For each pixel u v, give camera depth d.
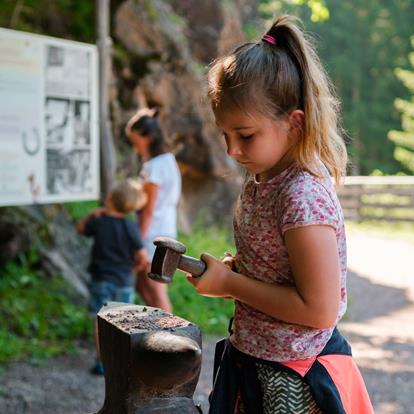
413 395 4.68
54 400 4.07
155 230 4.57
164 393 1.47
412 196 15.59
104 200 5.72
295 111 1.50
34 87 5.03
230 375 1.63
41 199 5.12
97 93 5.66
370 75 32.12
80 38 7.32
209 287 1.53
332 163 1.59
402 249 12.29
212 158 8.87
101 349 1.56
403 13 32.06
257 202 1.56
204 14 9.98
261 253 1.56
